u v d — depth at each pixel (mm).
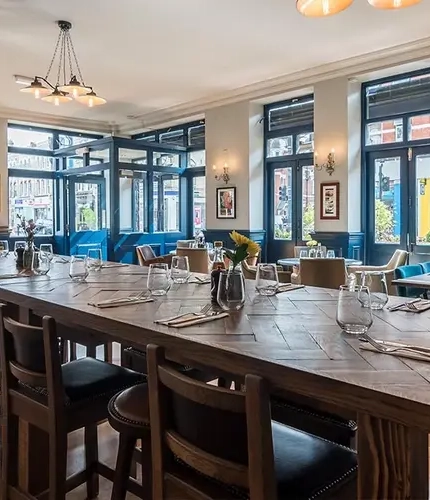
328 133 7340
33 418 1796
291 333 1458
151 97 8867
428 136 6695
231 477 1111
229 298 1807
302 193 8242
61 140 10797
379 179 7273
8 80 7703
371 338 1374
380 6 3137
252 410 1036
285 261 6734
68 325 2084
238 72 7414
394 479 1019
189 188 10328
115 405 1681
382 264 7266
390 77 6961
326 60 6867
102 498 2209
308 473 1250
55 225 10711
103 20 5406
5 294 2301
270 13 5246
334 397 1053
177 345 1433
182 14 5258
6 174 9688
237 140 8648
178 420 1215
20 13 5207
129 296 2105
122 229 9477
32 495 2031
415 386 991
